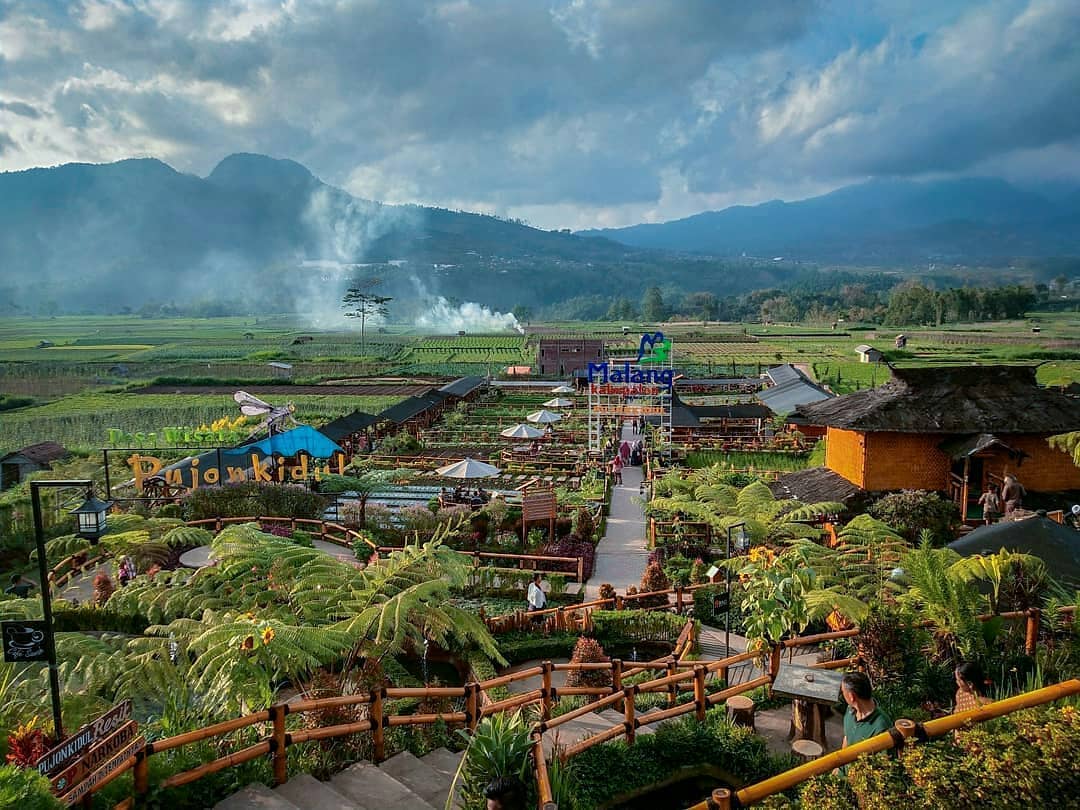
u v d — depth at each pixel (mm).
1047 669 12547
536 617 22703
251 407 62938
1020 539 16891
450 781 10430
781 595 13938
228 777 9539
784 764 10648
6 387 110250
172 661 14672
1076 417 32094
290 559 17969
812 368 114188
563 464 52875
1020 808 6871
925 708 11633
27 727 8969
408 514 36062
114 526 29031
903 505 28438
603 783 10047
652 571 25922
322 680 13344
